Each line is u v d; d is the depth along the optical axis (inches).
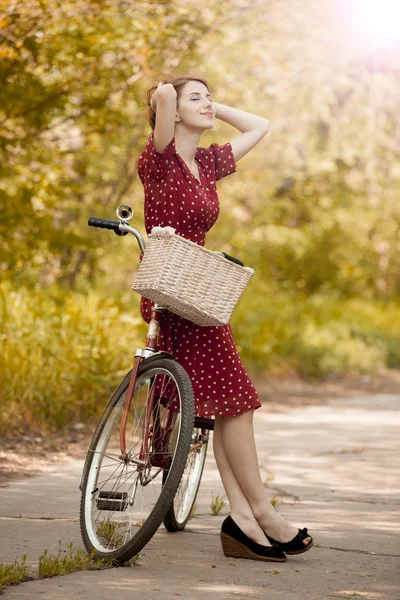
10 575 158.6
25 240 423.8
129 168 566.6
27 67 396.8
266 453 323.6
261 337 623.5
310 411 461.1
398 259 1132.5
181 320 188.7
